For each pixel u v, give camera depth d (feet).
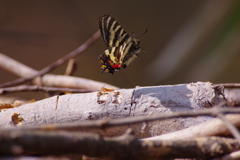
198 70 8.62
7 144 5.75
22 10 11.76
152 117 6.00
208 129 6.08
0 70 10.77
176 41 9.20
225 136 6.07
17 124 6.20
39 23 11.85
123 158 6.02
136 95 6.20
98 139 6.00
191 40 8.56
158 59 9.89
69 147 5.98
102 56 6.37
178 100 6.19
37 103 6.22
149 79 10.37
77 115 6.19
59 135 5.97
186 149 6.05
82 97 6.21
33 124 6.20
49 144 5.97
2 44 10.94
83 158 6.14
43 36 10.21
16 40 10.85
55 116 6.20
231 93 6.48
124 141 6.01
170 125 6.18
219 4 7.84
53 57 11.72
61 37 11.67
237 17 7.47
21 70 6.85
